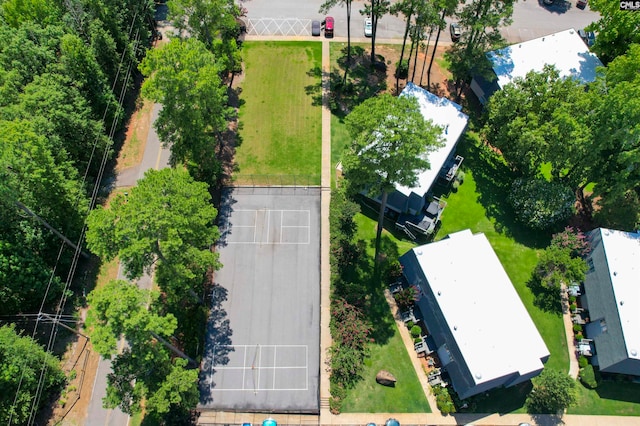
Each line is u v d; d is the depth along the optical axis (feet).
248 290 166.09
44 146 149.59
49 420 142.31
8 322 155.43
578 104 161.17
